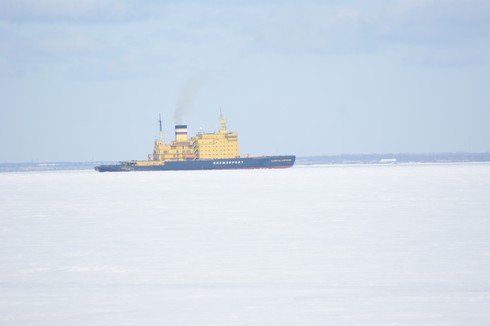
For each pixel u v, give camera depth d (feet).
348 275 403.75
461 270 413.18
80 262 465.06
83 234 632.79
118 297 357.00
